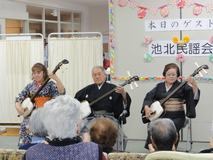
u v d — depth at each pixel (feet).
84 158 5.26
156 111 11.78
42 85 12.17
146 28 14.98
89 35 36.88
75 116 5.41
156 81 15.05
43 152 5.30
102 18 37.47
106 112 12.28
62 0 33.35
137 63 15.15
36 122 6.73
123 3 15.10
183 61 14.79
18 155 6.40
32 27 30.78
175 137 6.59
